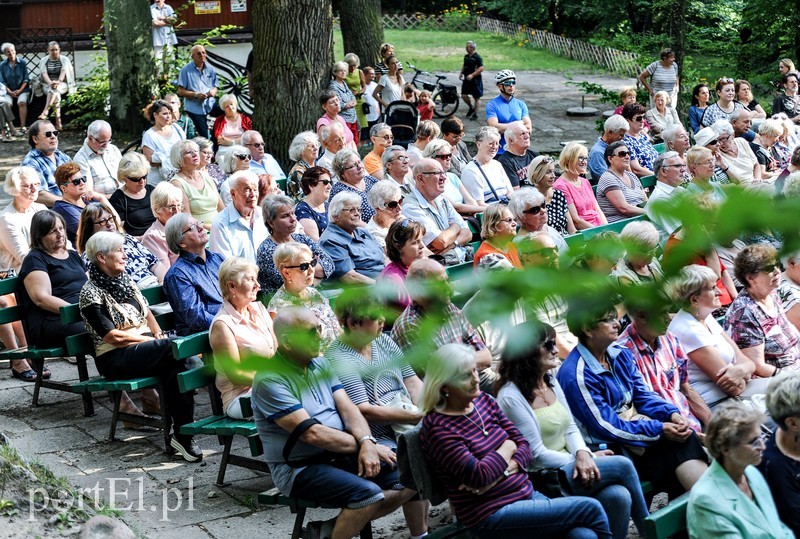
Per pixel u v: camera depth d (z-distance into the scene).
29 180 7.13
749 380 5.46
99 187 8.97
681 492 4.73
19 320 6.55
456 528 4.44
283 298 5.24
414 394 4.92
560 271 0.92
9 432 6.12
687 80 18.91
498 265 1.05
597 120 17.73
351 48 18.61
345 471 4.44
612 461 4.44
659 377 4.97
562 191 8.20
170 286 6.01
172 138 10.02
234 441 6.09
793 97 15.37
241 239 6.97
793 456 4.16
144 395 6.49
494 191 8.70
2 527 4.16
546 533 4.08
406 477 4.21
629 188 8.90
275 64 12.00
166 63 15.62
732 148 9.90
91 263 5.90
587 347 4.70
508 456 4.14
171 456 5.77
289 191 8.69
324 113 12.04
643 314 0.91
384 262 6.75
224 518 5.00
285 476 4.50
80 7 17.12
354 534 4.41
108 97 15.85
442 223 7.61
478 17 37.12
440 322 1.14
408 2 39.03
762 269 5.57
